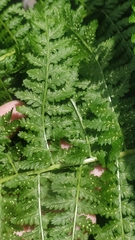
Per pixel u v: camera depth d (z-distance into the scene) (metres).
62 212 0.40
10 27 0.43
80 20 0.42
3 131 0.40
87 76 0.42
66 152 0.41
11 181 0.41
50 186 0.41
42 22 0.39
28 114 0.40
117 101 0.41
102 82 0.42
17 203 0.40
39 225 0.40
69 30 0.42
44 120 0.41
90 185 0.40
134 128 0.42
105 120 0.40
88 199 0.41
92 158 0.42
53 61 0.40
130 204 0.40
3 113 0.45
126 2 0.44
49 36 0.39
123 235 0.40
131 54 0.43
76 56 0.42
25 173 0.41
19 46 0.42
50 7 0.42
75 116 0.41
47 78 0.40
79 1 0.46
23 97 0.40
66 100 0.41
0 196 0.41
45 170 0.41
